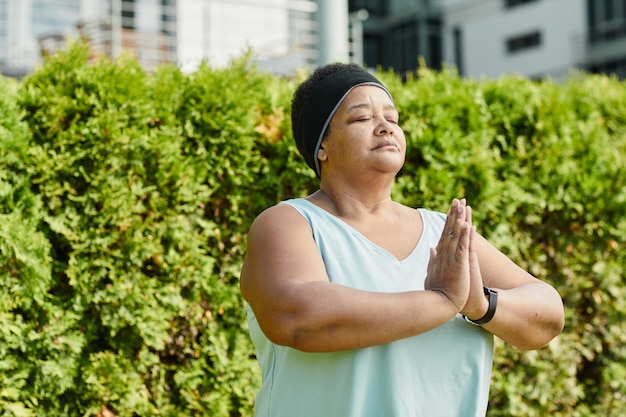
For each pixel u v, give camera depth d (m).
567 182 3.64
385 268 1.66
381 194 1.76
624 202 3.67
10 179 2.78
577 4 19.06
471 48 20.34
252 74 3.35
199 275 3.04
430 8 20.25
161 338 2.97
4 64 8.56
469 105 3.53
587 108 3.89
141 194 2.94
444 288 1.55
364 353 1.59
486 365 1.70
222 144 3.10
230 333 3.13
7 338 2.69
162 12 8.71
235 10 8.73
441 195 3.38
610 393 3.75
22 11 9.04
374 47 20.22
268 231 1.63
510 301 1.67
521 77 3.99
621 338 3.74
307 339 1.48
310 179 3.21
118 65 3.11
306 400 1.62
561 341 3.64
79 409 2.91
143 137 2.92
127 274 2.92
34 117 2.89
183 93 3.11
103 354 2.89
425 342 1.63
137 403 2.94
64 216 2.87
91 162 2.90
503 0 20.22
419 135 3.37
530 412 3.53
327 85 1.76
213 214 3.16
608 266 3.69
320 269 1.58
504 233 3.53
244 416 3.15
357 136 1.70
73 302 2.86
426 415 1.60
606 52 18.89
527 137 3.64
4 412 2.69
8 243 2.67
